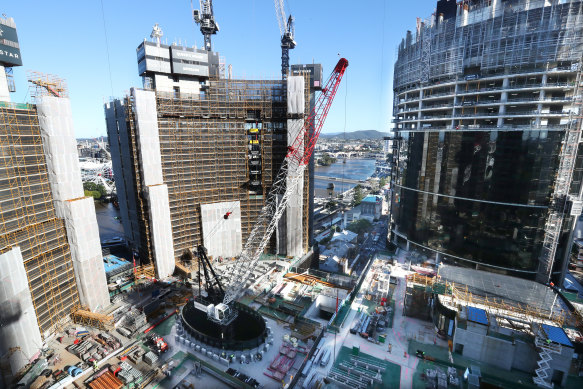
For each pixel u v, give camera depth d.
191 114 97.31
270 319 75.69
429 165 93.50
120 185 111.75
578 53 70.38
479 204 84.19
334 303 83.38
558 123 80.44
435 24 91.50
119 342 63.69
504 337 52.75
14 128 60.09
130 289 88.50
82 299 73.88
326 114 105.56
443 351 57.50
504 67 79.12
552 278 83.38
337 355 56.69
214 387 55.50
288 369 59.12
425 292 67.94
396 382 50.41
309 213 123.38
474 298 61.84
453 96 88.88
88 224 72.25
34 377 54.62
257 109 103.62
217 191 104.94
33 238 62.88
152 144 91.12
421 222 98.62
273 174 107.38
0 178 57.34
